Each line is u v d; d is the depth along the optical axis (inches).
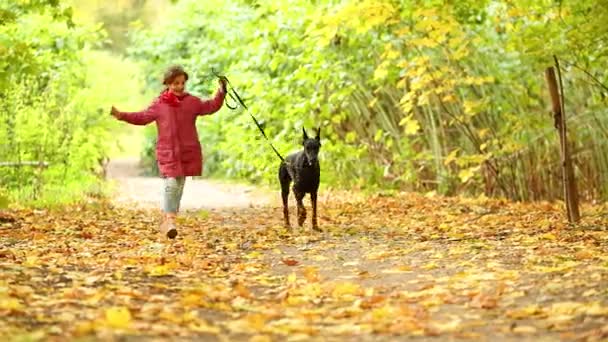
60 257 401.4
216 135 1480.1
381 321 267.3
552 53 523.5
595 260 377.1
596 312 267.3
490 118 829.8
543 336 245.9
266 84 908.0
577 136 789.9
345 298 308.5
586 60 631.2
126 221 622.5
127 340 231.9
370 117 935.7
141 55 1428.4
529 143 805.2
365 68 904.9
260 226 580.1
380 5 589.0
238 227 574.9
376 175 946.1
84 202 818.2
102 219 644.1
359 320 272.2
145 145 1925.4
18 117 865.5
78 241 481.7
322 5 774.5
